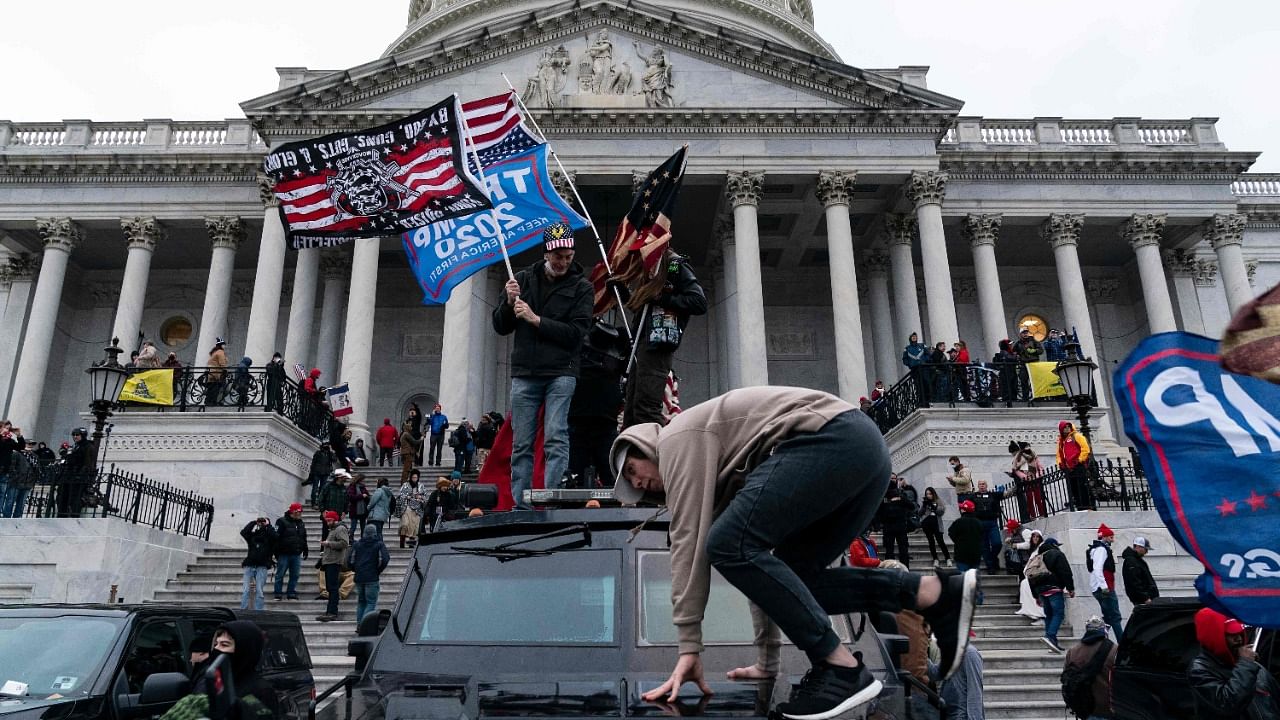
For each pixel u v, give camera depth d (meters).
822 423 3.27
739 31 37.25
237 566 22.27
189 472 26.08
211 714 5.51
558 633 4.67
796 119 36.69
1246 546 5.20
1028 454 24.25
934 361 29.28
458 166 10.70
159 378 27.56
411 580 5.21
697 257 45.44
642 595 4.76
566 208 10.74
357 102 36.97
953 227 42.16
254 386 27.89
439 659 4.70
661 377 6.96
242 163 40.19
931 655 9.23
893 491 21.20
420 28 59.69
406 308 45.41
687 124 36.66
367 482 30.05
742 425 3.43
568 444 7.01
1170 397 5.57
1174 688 8.07
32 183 40.69
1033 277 46.19
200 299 45.62
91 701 7.37
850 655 3.19
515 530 5.20
